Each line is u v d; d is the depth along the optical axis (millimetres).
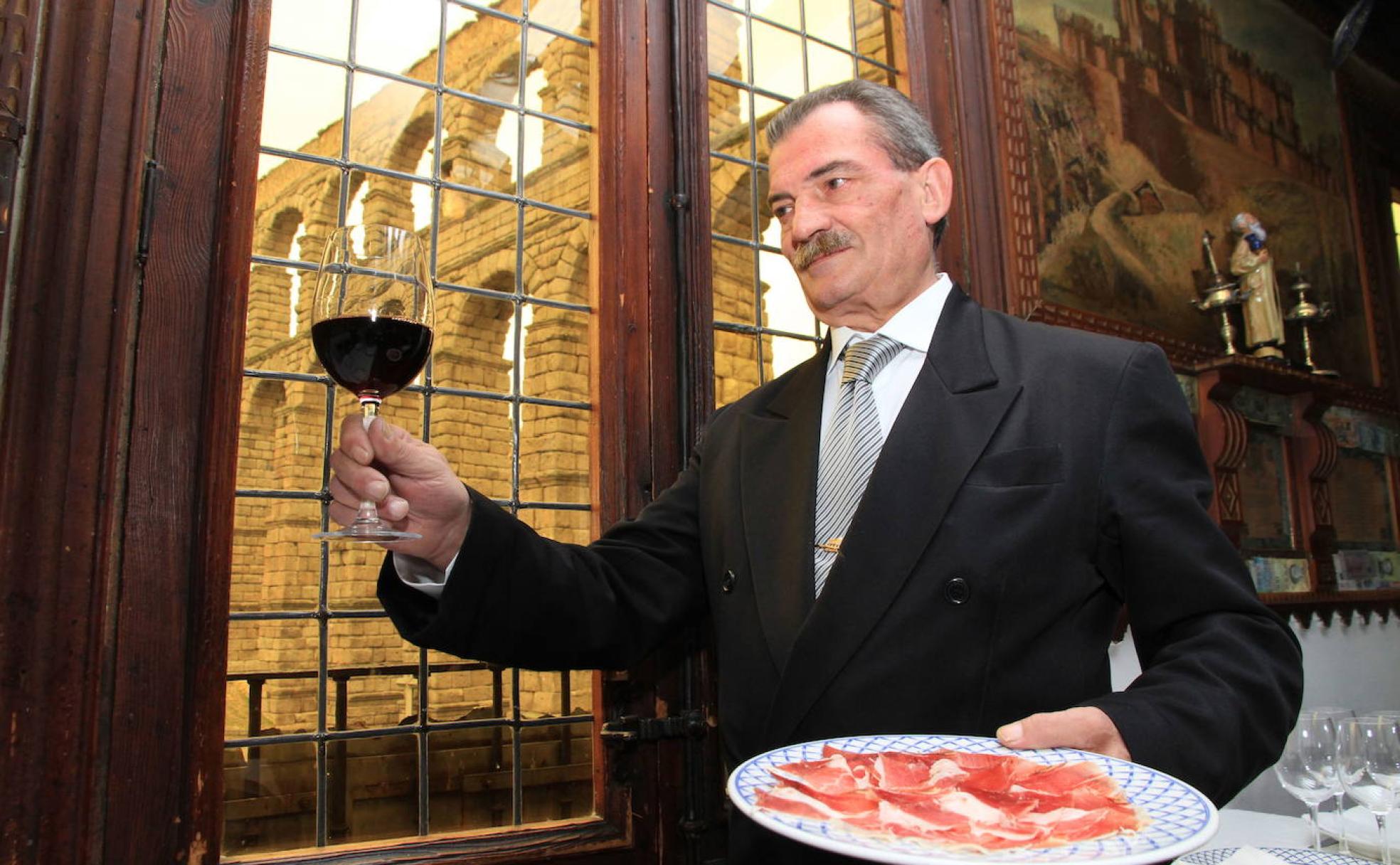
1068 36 2725
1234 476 2922
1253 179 3518
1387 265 4234
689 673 1582
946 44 2346
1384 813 1209
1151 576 854
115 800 1087
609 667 1086
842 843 449
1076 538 891
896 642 869
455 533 918
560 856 1437
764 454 1103
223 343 1258
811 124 1116
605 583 1062
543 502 1701
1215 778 675
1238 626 803
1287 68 3891
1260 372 2992
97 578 1099
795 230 1093
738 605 1023
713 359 1756
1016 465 916
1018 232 2312
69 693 1060
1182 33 3307
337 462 775
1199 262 3117
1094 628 900
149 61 1247
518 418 1709
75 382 1115
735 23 2088
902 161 1099
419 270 780
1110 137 2809
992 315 1107
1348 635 3418
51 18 1181
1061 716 687
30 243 1121
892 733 845
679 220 1775
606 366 1671
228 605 1223
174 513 1189
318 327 744
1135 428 917
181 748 1148
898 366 1087
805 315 2098
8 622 1037
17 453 1072
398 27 1742
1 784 1007
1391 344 4117
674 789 1562
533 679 1932
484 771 2375
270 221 3561
